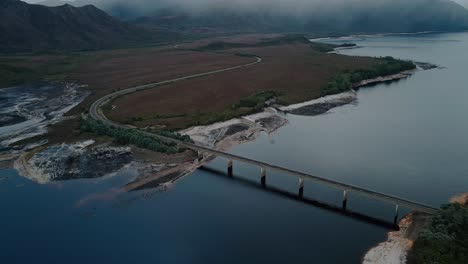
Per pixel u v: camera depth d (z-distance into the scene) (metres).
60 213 87.62
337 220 83.25
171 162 114.94
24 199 94.19
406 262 65.69
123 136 129.88
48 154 121.31
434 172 106.75
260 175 108.44
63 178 105.38
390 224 80.94
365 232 78.31
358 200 91.62
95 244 76.31
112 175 106.94
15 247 75.44
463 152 121.00
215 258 71.56
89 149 124.38
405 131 143.50
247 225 82.12
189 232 79.88
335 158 119.00
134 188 99.62
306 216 85.38
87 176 106.50
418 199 91.62
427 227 73.00
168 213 87.44
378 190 96.44
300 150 126.94
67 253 73.69
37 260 71.81
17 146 132.00
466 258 63.31
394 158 117.44
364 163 114.12
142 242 76.81
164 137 130.12
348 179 103.38
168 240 77.19
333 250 72.62
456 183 100.00
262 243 75.62
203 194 96.75
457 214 73.50
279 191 98.06
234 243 75.94
